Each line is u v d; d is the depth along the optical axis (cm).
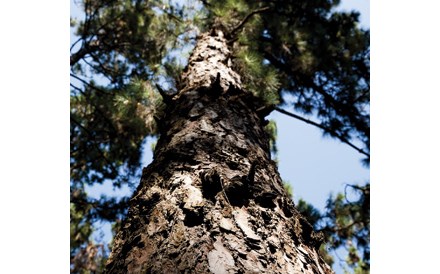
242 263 90
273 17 538
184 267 88
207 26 477
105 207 572
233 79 248
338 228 552
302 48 552
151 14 538
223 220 103
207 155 136
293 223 120
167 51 543
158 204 116
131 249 104
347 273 558
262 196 121
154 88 406
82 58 528
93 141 559
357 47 588
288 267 98
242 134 161
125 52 550
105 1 514
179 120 173
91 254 584
